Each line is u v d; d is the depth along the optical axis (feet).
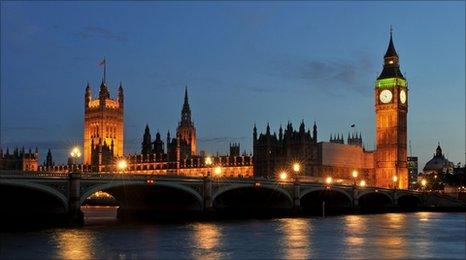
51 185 365.81
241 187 506.89
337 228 410.72
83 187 384.47
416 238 338.75
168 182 434.71
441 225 450.30
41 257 250.57
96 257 252.42
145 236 335.67
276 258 253.24
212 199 474.49
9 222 405.39
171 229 385.91
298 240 323.57
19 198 392.68
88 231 360.48
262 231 377.71
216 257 255.91
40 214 392.68
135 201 509.35
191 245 295.69
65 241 305.32
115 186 401.70
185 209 480.64
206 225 428.15
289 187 573.74
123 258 251.19
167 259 249.34
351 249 284.20
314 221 497.87
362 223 472.03
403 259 252.21
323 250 280.10
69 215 374.84
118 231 364.38
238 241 315.58
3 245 286.66
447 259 253.03
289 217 566.36
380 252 273.75
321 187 618.85
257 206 598.34
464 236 351.25
